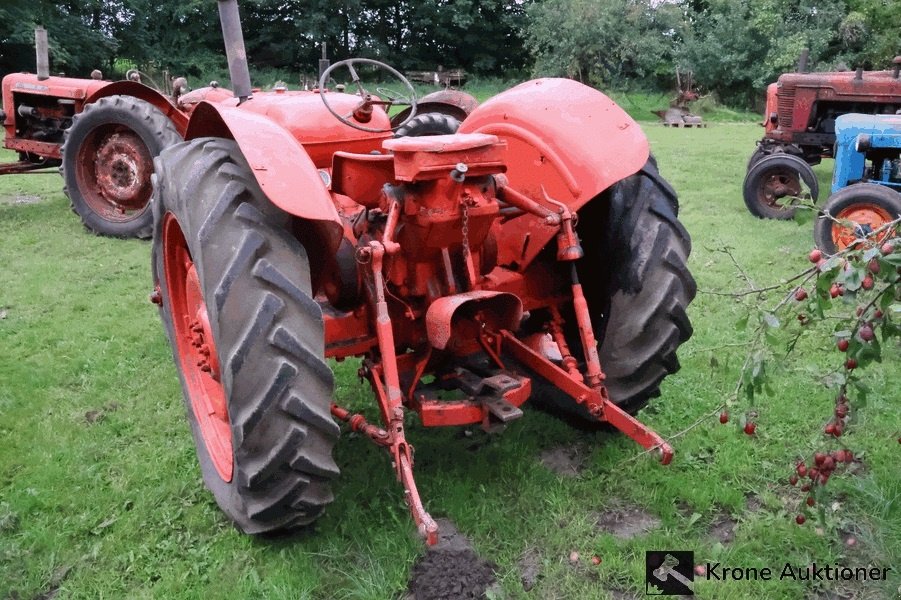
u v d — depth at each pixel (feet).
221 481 9.62
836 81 31.58
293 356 7.88
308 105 12.92
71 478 10.44
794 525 9.17
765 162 26.76
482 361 10.17
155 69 84.07
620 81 90.58
